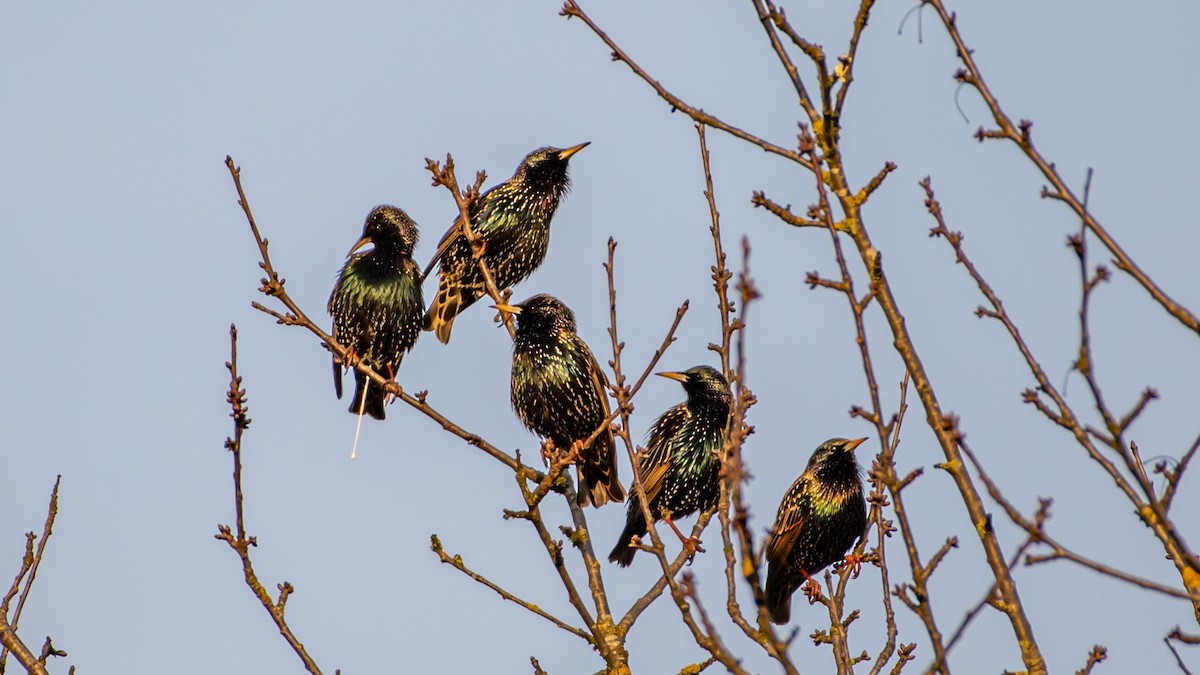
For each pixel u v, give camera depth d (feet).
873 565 36.99
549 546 34.40
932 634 21.97
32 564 32.42
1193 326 22.30
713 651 23.70
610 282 32.37
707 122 27.53
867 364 23.52
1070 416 23.13
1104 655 25.27
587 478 48.47
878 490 30.50
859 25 25.67
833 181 25.76
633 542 26.76
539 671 33.42
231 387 31.27
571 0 29.48
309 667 30.71
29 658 31.22
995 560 23.41
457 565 34.42
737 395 22.79
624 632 34.55
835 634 29.94
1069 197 23.54
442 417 40.45
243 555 31.07
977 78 24.61
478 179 39.34
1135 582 21.15
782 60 26.18
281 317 38.83
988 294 25.02
